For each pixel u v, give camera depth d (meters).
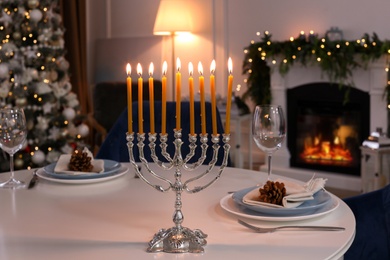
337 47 4.54
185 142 2.50
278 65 4.96
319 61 4.58
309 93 4.90
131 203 1.62
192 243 1.25
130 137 1.29
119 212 1.53
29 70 4.07
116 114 5.54
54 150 4.18
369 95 4.56
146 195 1.71
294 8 5.07
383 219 1.93
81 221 1.46
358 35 4.73
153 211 1.54
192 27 5.71
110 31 6.37
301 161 5.05
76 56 6.05
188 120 2.51
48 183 1.86
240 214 1.43
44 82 4.18
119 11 6.28
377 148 4.14
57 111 4.42
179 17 5.32
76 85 6.08
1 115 1.77
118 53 6.11
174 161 1.29
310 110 4.94
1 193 1.74
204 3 5.62
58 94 4.27
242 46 5.44
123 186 1.82
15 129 1.77
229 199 1.59
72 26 6.01
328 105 4.82
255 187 1.63
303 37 4.81
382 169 4.31
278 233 1.35
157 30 5.39
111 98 5.56
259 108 1.72
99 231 1.38
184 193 1.72
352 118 4.72
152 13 6.02
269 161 1.77
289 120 5.06
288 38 5.13
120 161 2.54
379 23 4.61
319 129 4.93
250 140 5.26
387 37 4.58
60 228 1.40
